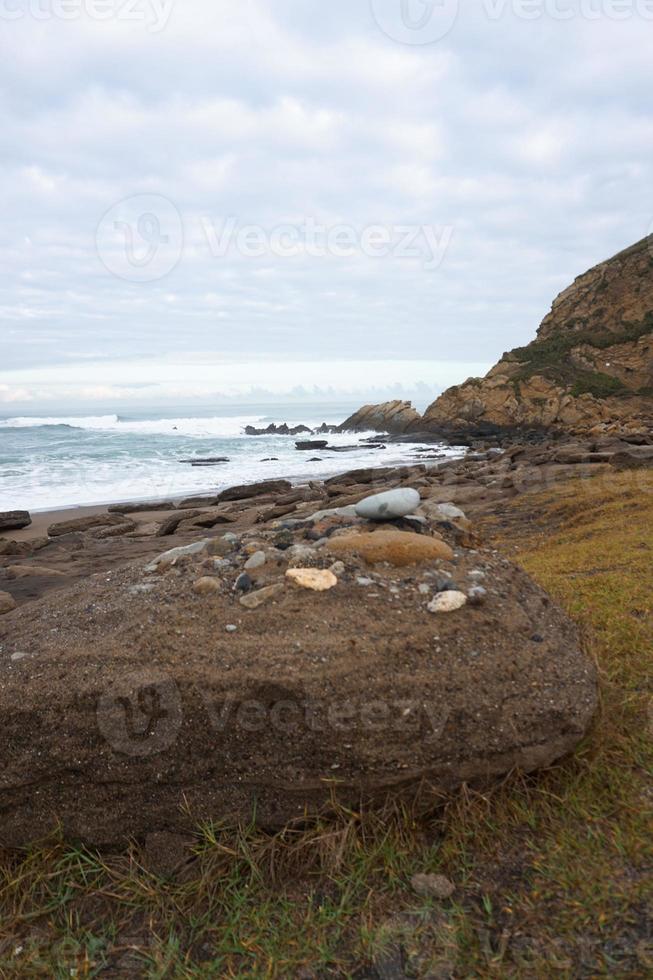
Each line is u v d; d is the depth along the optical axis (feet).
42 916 7.04
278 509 47.03
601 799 7.97
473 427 141.69
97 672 7.90
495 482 45.11
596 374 145.79
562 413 135.23
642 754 8.73
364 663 7.97
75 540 41.63
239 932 6.59
